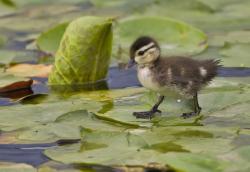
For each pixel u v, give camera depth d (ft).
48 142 40.09
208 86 48.75
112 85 52.80
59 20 72.38
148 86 45.29
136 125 42.16
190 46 58.49
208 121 42.50
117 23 61.77
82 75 52.70
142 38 46.39
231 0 75.15
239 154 36.01
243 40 60.70
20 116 44.37
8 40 65.92
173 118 43.52
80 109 45.37
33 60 59.41
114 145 38.32
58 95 50.01
